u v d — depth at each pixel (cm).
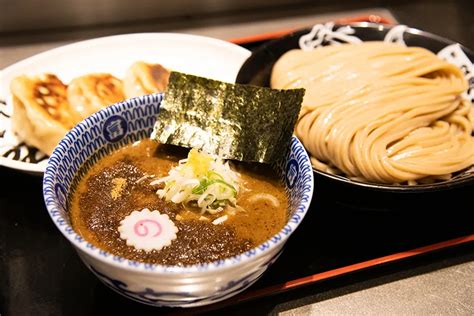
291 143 40
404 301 41
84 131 40
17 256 42
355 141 46
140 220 38
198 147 42
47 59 59
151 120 44
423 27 74
